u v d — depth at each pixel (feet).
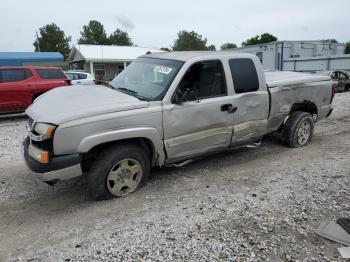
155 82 14.49
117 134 12.37
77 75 56.13
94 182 12.76
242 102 16.20
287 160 18.22
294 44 109.81
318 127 27.25
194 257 9.66
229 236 10.72
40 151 11.69
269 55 112.16
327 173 16.19
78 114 11.80
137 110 12.91
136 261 9.50
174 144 14.25
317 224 11.43
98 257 9.70
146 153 13.87
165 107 13.58
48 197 13.82
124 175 13.42
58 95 13.91
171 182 15.14
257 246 10.18
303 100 19.80
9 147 22.12
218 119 15.38
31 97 34.71
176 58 15.12
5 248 10.19
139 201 13.21
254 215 12.05
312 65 97.19
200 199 13.39
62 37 226.58
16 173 16.69
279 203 12.99
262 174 16.16
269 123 18.24
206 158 18.58
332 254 9.84
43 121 11.71
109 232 11.01
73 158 11.75
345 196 13.55
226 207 12.67
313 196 13.58
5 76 33.55
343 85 62.28
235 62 16.21
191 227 11.25
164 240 10.51
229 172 16.44
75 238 10.69
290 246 10.21
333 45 117.29
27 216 12.21
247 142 17.46
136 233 10.93
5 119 35.22
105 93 13.93
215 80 15.42
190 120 14.43
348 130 26.03
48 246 10.28
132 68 16.60
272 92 17.71
